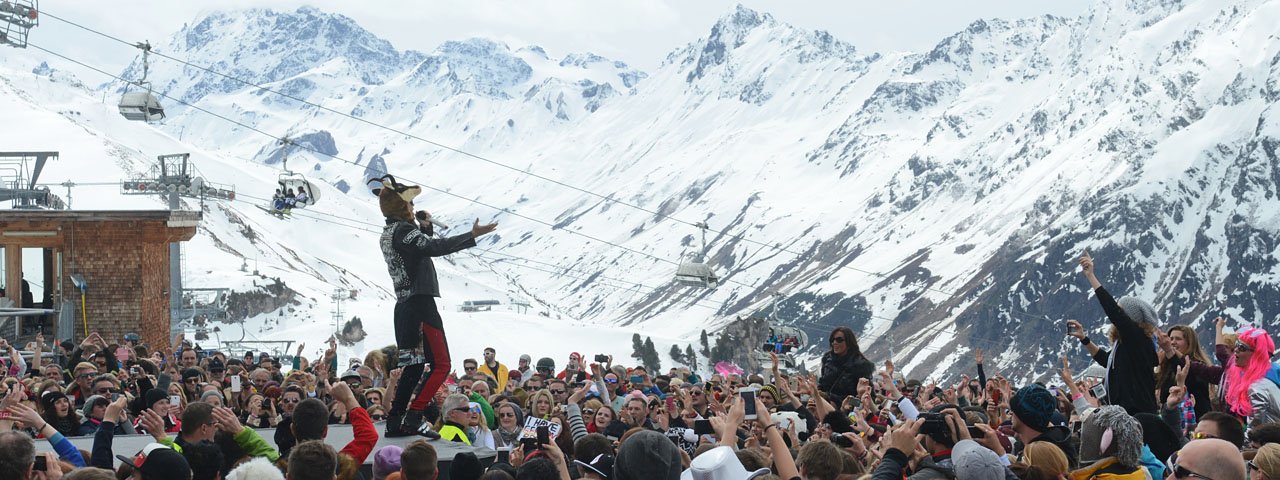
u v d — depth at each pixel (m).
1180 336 16.05
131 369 22.62
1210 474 10.37
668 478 10.23
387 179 15.39
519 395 22.44
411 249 14.98
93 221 46.69
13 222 45.44
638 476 10.18
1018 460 12.59
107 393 17.69
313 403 12.45
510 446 17.66
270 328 195.62
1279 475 10.47
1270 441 12.29
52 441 12.14
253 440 12.60
